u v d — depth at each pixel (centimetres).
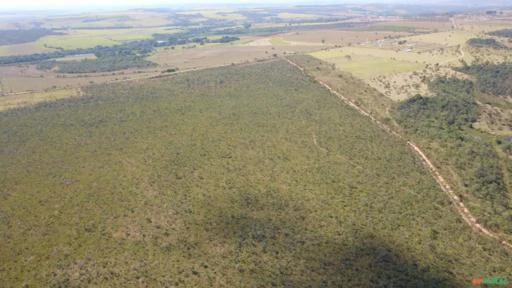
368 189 11538
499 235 9938
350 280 8206
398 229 9869
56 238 9619
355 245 9256
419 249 9188
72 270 8650
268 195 11225
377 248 9181
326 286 8038
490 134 14788
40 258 9006
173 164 12888
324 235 9581
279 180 11994
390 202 10950
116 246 9319
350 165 12800
